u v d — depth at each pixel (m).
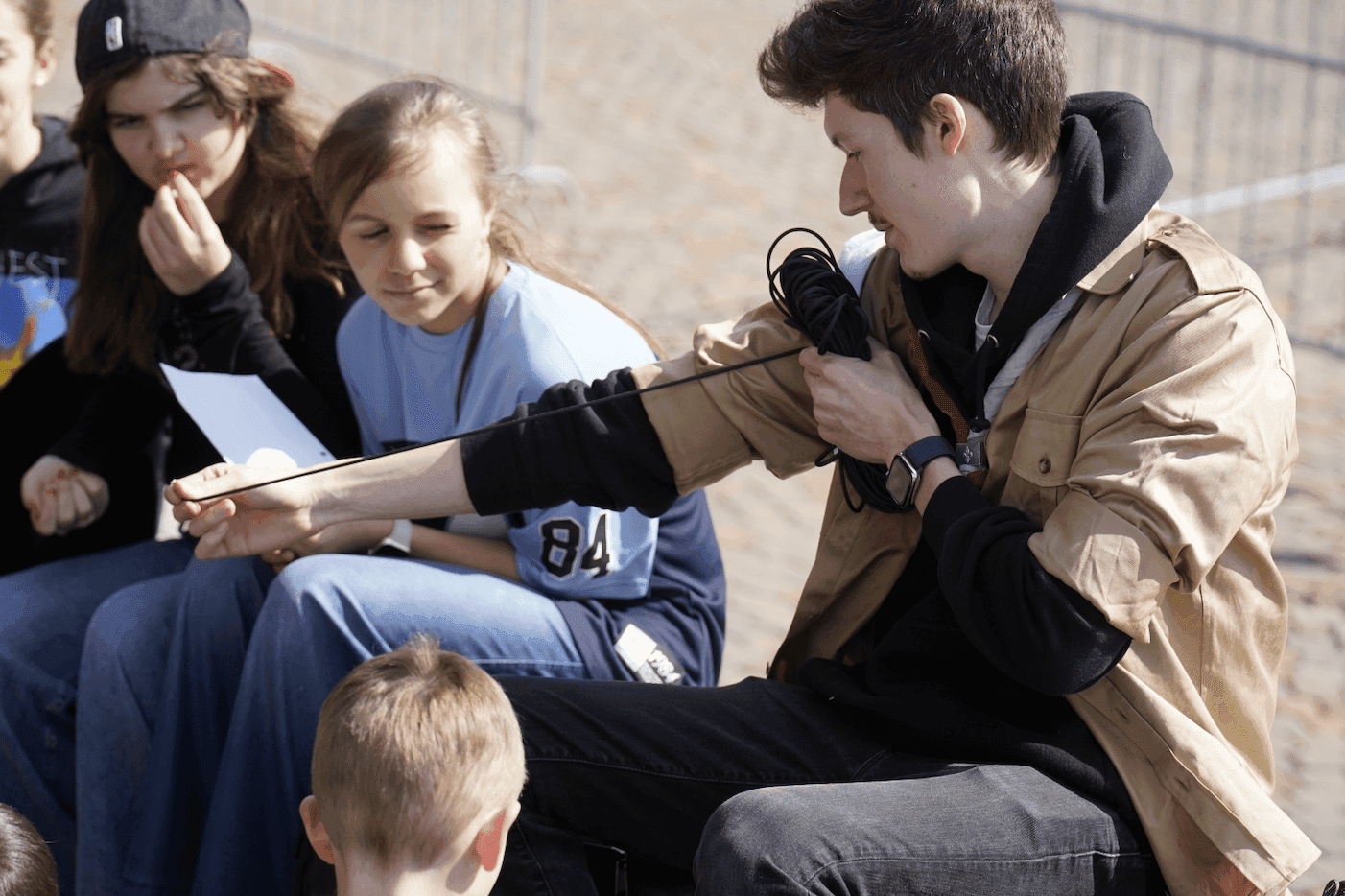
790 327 2.19
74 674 2.64
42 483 2.89
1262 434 1.78
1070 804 1.84
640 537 2.44
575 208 7.57
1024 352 1.94
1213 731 1.86
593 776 2.08
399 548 2.48
